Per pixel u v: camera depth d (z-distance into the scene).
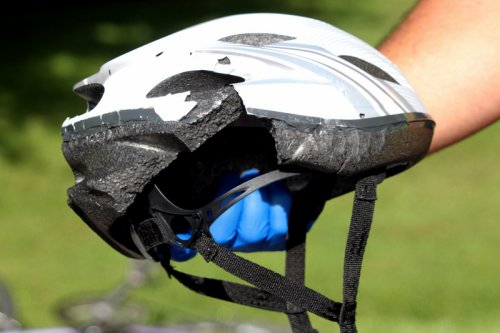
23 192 8.66
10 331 3.81
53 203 8.39
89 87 1.52
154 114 1.32
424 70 1.86
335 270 6.46
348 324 1.37
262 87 1.35
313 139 1.34
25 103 11.16
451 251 7.03
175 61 1.40
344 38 1.54
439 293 6.02
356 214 1.40
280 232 1.51
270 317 5.61
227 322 4.80
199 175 1.55
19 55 13.15
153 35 14.87
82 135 1.39
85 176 1.39
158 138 1.32
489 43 1.84
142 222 1.38
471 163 9.38
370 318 5.30
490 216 7.93
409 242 7.26
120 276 6.55
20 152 9.68
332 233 7.29
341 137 1.36
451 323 5.06
